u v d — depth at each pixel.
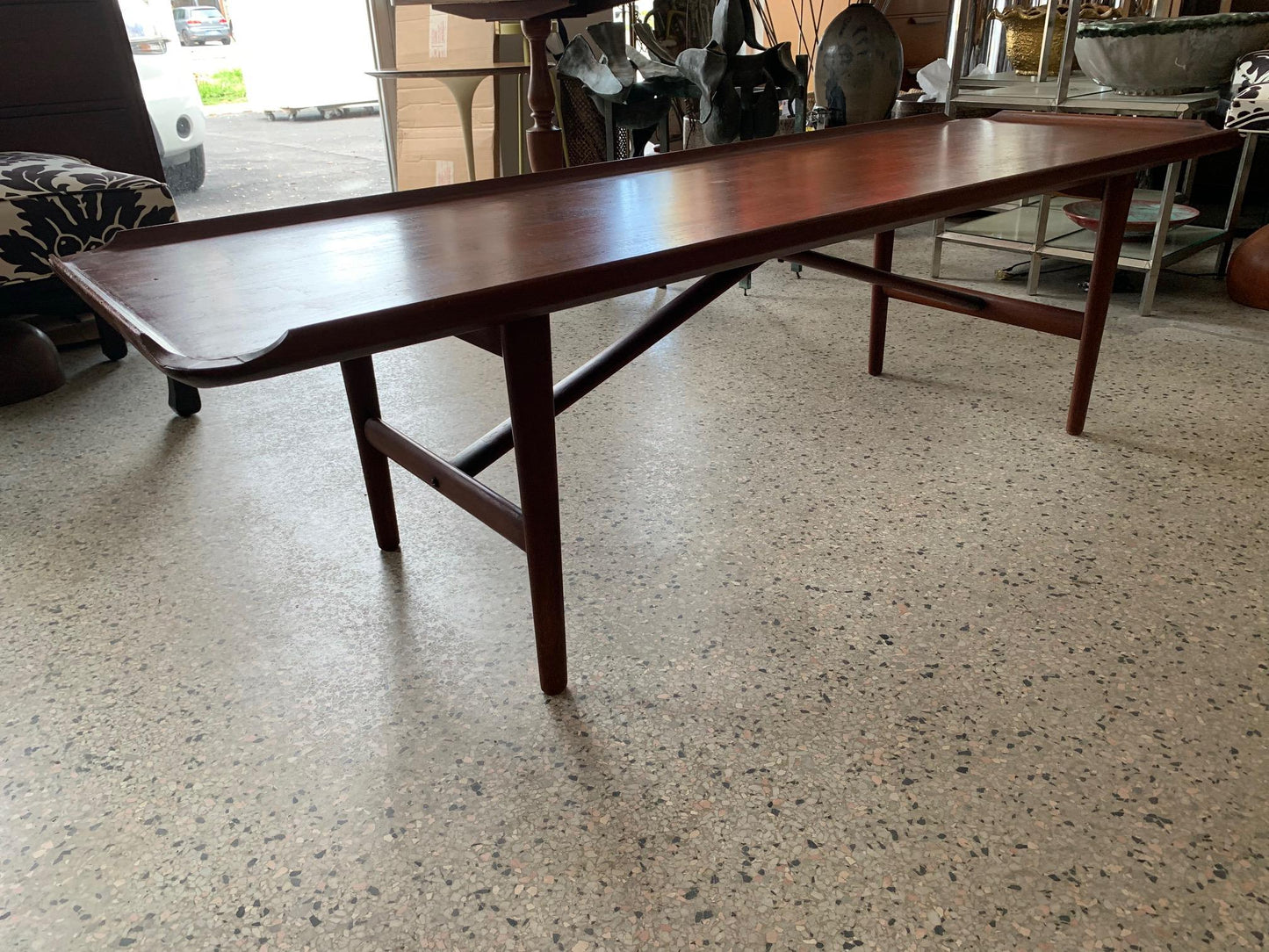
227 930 0.82
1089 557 1.33
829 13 4.15
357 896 0.85
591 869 0.87
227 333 0.71
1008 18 2.99
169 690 1.14
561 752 1.01
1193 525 1.40
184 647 1.21
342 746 1.04
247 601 1.31
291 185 4.02
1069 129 1.72
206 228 1.08
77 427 1.93
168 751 1.04
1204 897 0.81
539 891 0.85
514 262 0.87
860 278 1.65
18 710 1.11
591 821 0.92
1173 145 1.41
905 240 3.29
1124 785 0.94
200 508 1.58
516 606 1.28
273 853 0.90
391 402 1.99
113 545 1.47
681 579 1.32
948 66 3.10
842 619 1.22
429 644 1.21
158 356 0.65
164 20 3.79
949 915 0.81
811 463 1.65
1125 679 1.08
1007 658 1.13
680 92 2.50
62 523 1.54
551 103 2.35
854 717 1.05
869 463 1.64
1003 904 0.82
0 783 1.00
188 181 3.97
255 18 5.57
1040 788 0.94
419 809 0.95
